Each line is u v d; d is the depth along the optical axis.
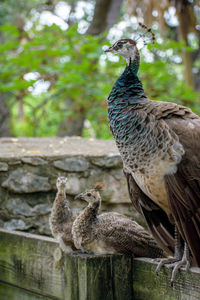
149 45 6.91
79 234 3.01
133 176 3.43
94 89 8.16
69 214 3.68
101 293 2.77
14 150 5.19
